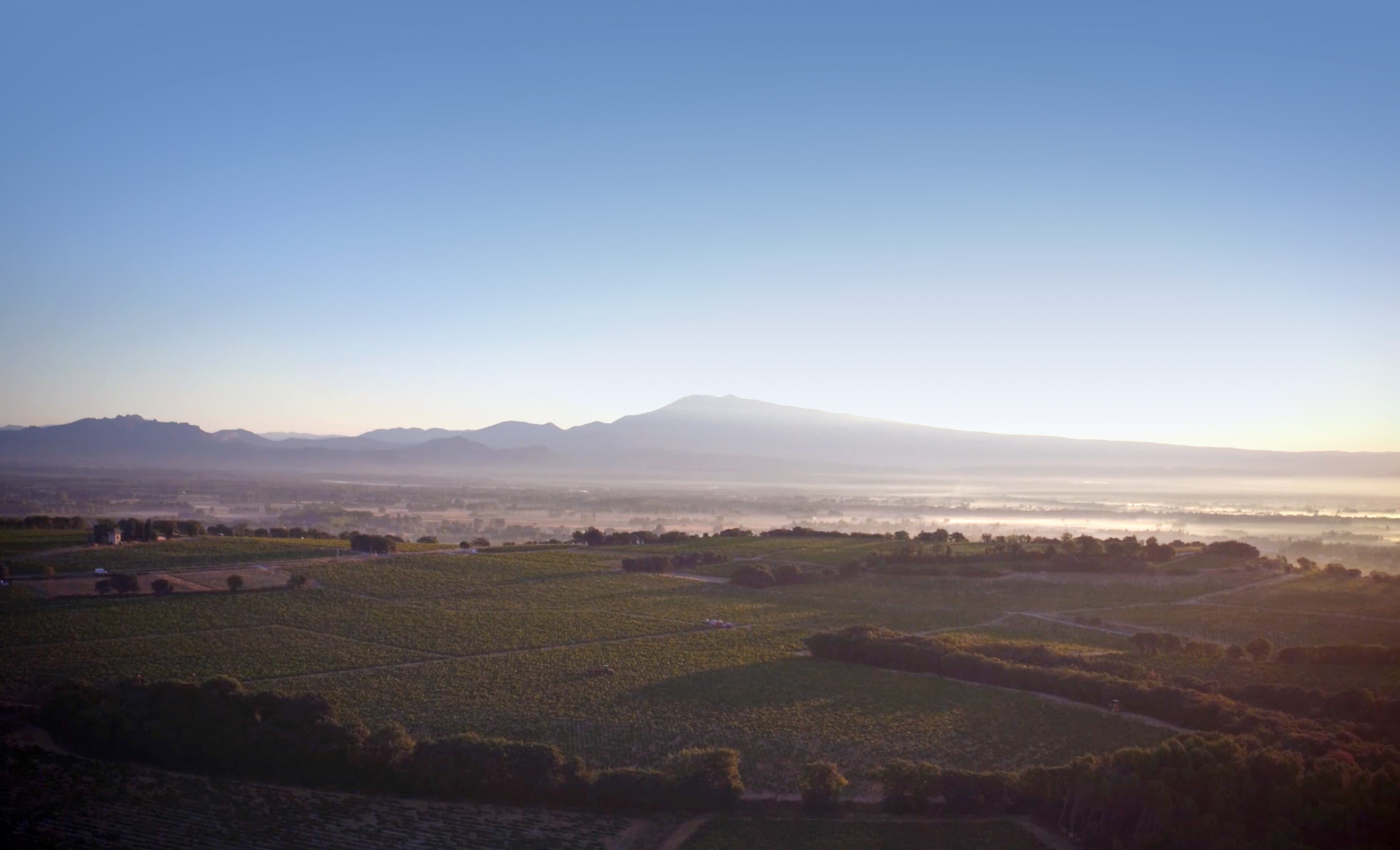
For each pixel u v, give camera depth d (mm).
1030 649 88562
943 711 73875
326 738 61375
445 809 55938
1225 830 47844
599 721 71312
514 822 54062
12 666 81688
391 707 74250
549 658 90688
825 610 117000
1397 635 104500
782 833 52500
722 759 57469
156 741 61875
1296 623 110562
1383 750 57562
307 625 101125
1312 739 59719
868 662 89375
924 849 50219
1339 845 47500
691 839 51844
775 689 80062
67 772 58625
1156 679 79375
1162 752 53312
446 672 85000
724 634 102000
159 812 53781
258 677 81688
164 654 87312
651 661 89750
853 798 57406
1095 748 65250
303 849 49906
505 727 69688
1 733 64875
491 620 106312
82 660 84375
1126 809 50312
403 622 104125
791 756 64250
